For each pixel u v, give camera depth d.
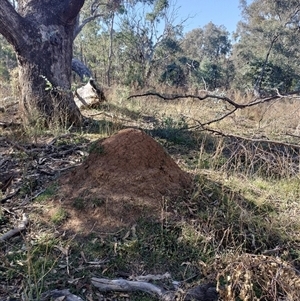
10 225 2.29
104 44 18.92
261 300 1.67
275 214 2.59
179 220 2.26
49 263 1.88
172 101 8.35
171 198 2.44
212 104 7.46
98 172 2.52
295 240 2.28
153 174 2.53
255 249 2.13
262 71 18.45
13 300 1.63
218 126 5.55
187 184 2.70
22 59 4.80
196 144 4.41
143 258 1.97
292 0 21.73
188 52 33.59
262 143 4.53
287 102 7.29
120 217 2.24
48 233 2.16
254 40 23.64
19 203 2.55
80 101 6.80
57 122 4.64
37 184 2.87
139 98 7.55
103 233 2.14
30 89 4.84
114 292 1.73
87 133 4.63
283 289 1.66
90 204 2.33
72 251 2.00
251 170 3.40
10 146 3.83
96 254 1.98
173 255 2.00
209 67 21.23
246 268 1.67
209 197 2.64
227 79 24.08
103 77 17.92
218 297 1.67
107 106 6.67
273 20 22.11
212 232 2.19
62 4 4.91
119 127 4.75
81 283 1.77
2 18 4.48
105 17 16.92
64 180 2.71
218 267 1.82
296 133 5.05
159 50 19.47
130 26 17.91
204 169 3.44
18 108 5.46
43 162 3.38
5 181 2.87
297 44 22.05
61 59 4.95
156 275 1.85
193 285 1.75
